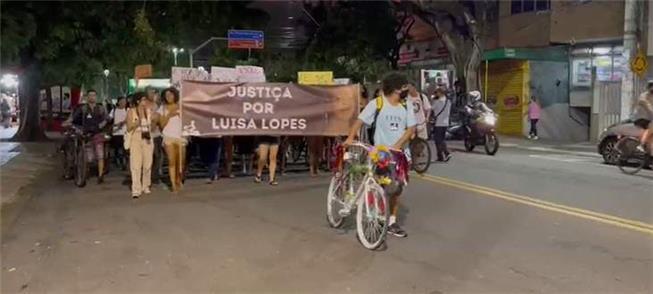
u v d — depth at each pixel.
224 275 6.51
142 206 10.55
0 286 6.23
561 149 21.31
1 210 10.35
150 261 7.06
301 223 9.07
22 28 16.67
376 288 6.07
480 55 28.86
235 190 12.23
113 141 15.66
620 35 24.39
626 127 15.53
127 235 8.36
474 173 14.06
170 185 12.87
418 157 13.82
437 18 29.89
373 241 7.54
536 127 27.52
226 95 13.14
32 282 6.35
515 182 12.66
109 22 19.56
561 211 9.61
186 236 8.27
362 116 8.00
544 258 7.07
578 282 6.21
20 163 17.16
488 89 30.55
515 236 8.09
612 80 25.17
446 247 7.59
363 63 35.84
